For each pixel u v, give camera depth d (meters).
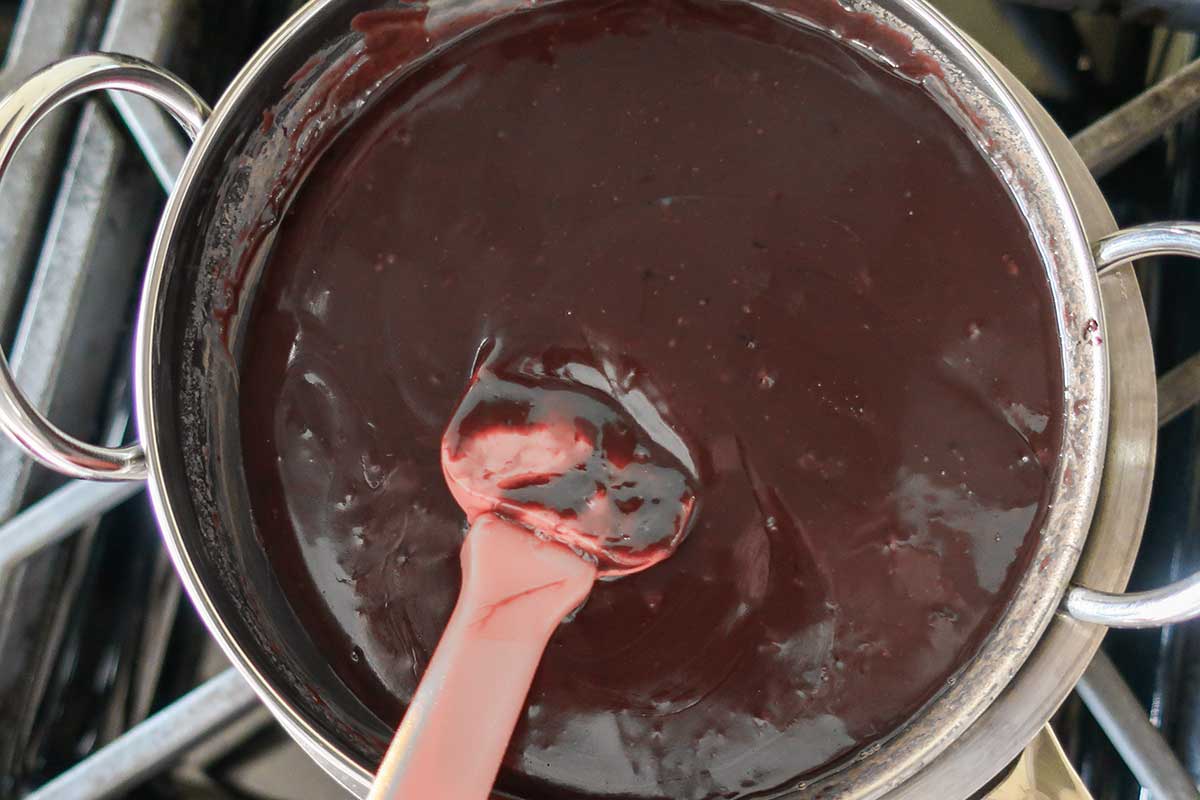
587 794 0.50
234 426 0.51
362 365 0.51
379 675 0.50
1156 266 0.58
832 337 0.50
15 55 0.57
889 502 0.50
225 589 0.49
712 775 0.50
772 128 0.51
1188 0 0.55
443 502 0.51
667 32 0.52
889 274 0.50
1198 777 0.54
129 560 0.58
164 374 0.49
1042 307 0.50
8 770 0.55
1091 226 0.52
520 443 0.50
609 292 0.51
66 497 0.54
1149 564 0.56
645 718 0.50
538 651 0.48
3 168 0.47
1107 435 0.50
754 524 0.50
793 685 0.50
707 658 0.50
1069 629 0.50
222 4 0.59
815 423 0.50
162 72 0.49
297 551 0.51
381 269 0.51
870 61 0.51
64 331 0.56
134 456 0.49
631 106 0.51
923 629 0.50
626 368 0.50
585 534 0.49
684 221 0.51
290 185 0.52
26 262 0.56
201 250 0.50
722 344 0.50
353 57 0.51
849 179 0.51
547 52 0.52
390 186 0.51
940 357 0.50
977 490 0.50
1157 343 0.58
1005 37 0.59
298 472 0.51
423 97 0.52
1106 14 0.57
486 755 0.47
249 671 0.48
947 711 0.49
